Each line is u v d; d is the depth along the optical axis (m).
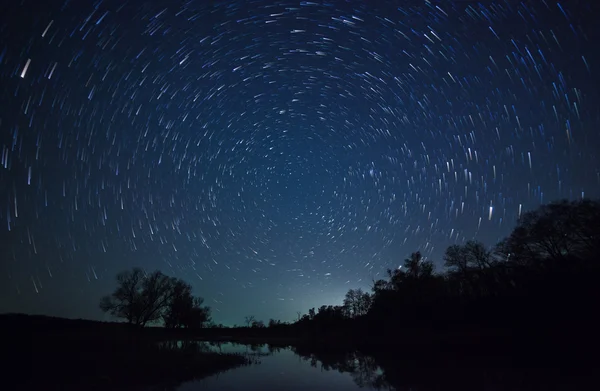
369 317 68.81
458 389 21.25
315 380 25.89
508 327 41.34
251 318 116.94
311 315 106.12
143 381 23.25
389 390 21.89
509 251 44.25
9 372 22.27
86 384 20.70
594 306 34.44
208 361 34.12
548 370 25.59
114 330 62.38
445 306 53.69
